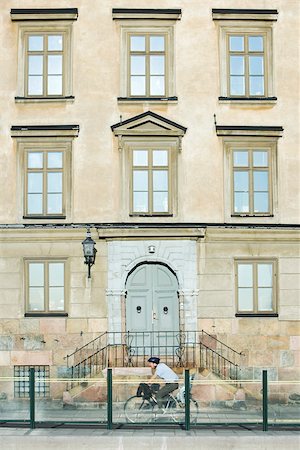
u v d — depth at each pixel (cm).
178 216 2512
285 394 2417
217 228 2492
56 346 2470
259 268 2512
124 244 2494
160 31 2562
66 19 2558
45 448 1647
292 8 2570
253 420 1842
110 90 2548
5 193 2519
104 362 2458
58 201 2525
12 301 2486
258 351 2478
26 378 2169
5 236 2494
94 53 2558
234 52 2570
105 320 2478
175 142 2536
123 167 2522
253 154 2547
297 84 2559
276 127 2531
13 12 2552
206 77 2556
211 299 2491
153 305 2505
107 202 2516
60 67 2559
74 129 2520
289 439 1642
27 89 2553
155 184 2528
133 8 2561
